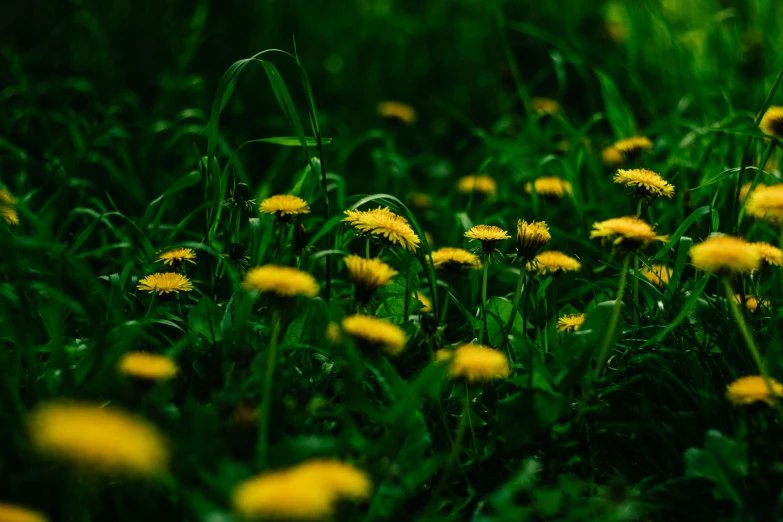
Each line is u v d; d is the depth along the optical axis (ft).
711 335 3.68
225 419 3.27
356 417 3.58
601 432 3.53
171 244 4.15
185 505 3.21
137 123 5.22
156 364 3.27
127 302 3.86
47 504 3.20
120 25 6.62
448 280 4.26
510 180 5.12
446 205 4.79
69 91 5.93
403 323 3.76
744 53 5.78
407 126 6.17
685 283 3.88
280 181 5.44
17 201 3.50
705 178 4.33
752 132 3.92
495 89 7.40
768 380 3.34
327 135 6.20
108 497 3.25
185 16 6.82
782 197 3.46
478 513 3.33
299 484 2.96
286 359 3.57
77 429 2.86
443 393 3.69
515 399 3.47
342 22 7.89
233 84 3.85
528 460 3.34
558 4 7.86
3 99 5.04
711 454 3.36
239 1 6.86
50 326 3.58
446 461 3.45
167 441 3.21
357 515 3.26
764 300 3.77
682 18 6.95
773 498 3.33
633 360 3.61
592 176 4.66
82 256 3.98
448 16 8.50
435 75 7.73
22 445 3.18
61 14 6.51
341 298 4.03
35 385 3.34
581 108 7.07
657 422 3.57
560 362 3.57
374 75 7.45
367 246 3.74
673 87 6.00
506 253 4.44
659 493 3.43
